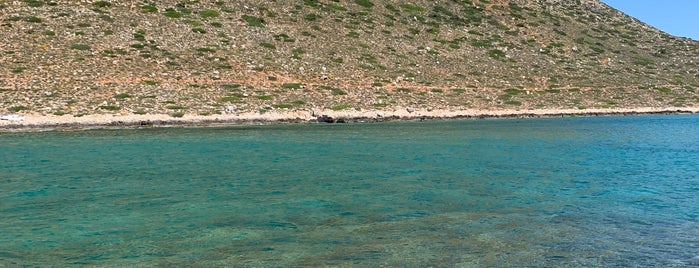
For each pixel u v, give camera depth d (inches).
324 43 3024.1
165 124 1931.6
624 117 2527.1
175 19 2923.2
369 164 1105.4
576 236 613.3
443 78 2891.2
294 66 2726.4
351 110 2279.8
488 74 3036.4
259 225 656.4
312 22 3233.3
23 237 606.9
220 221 673.0
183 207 741.3
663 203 769.6
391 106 2409.0
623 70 3398.1
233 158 1180.5
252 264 527.8
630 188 872.9
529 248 573.0
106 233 623.5
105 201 773.9
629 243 589.3
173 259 540.7
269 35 2987.2
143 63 2479.1
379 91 2600.9
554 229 640.4
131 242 592.1
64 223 662.5
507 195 818.8
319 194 820.6
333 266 522.6
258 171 1018.1
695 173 1015.6
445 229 639.1
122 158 1170.6
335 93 2508.6
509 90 2861.7
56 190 844.0
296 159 1169.4
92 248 572.1
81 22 2699.3
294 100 2356.1
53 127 1785.2
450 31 3489.2
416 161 1147.9
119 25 2748.5
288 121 2103.8
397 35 3292.3
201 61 2608.3
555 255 552.4
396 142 1497.3
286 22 3171.8
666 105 2876.5
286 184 896.3
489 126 2016.5
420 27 3462.1
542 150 1341.0
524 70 3157.0
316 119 2137.1
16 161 1120.8
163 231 631.2
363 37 3179.1
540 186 887.1
